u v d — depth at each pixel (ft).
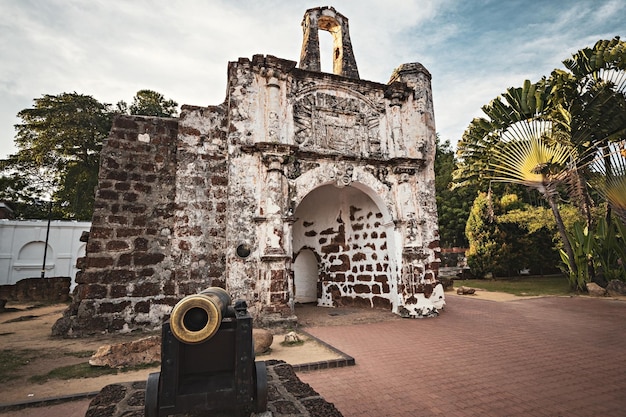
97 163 78.79
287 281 29.60
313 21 40.98
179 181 29.68
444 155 119.55
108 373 16.62
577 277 52.26
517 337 24.41
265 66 32.65
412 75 39.11
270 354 19.93
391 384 15.58
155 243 28.22
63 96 75.61
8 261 61.67
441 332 26.30
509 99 51.11
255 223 30.01
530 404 13.39
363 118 36.63
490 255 74.23
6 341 23.53
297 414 9.69
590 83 48.67
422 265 34.86
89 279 26.00
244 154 30.81
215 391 9.31
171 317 9.10
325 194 46.03
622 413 12.53
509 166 54.34
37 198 84.94
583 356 19.61
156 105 86.99
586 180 50.26
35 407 12.98
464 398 14.02
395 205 36.04
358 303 40.52
